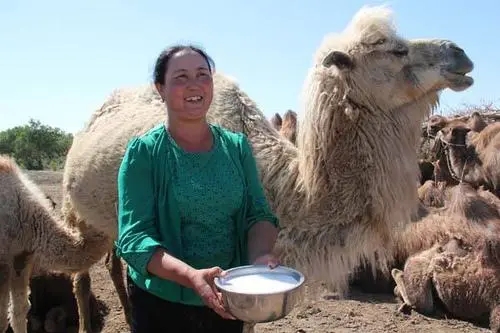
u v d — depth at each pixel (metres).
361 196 2.78
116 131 3.59
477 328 4.47
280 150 3.07
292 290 1.74
